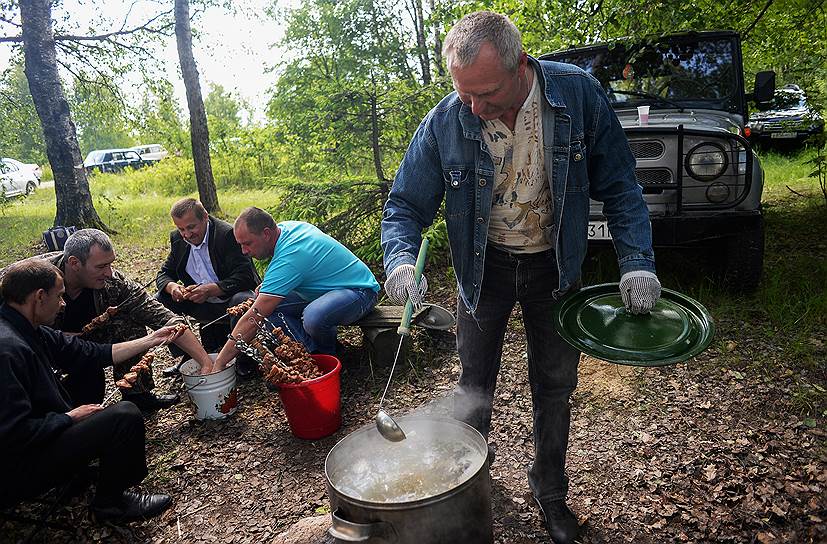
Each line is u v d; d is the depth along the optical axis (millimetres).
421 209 2139
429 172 2080
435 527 1598
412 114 6082
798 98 6668
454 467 1876
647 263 1865
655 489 2607
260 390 3840
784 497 2482
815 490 2504
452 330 4281
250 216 3385
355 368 3994
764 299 4270
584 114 1930
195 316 4109
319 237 3697
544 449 2340
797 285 4461
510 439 3059
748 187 4086
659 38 4910
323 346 3775
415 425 2088
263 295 3414
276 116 7855
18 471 2369
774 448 2805
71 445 2451
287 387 3098
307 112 6223
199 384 3387
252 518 2693
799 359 3541
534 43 6320
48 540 2627
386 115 6109
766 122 10531
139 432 2639
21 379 2379
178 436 3389
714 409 3154
